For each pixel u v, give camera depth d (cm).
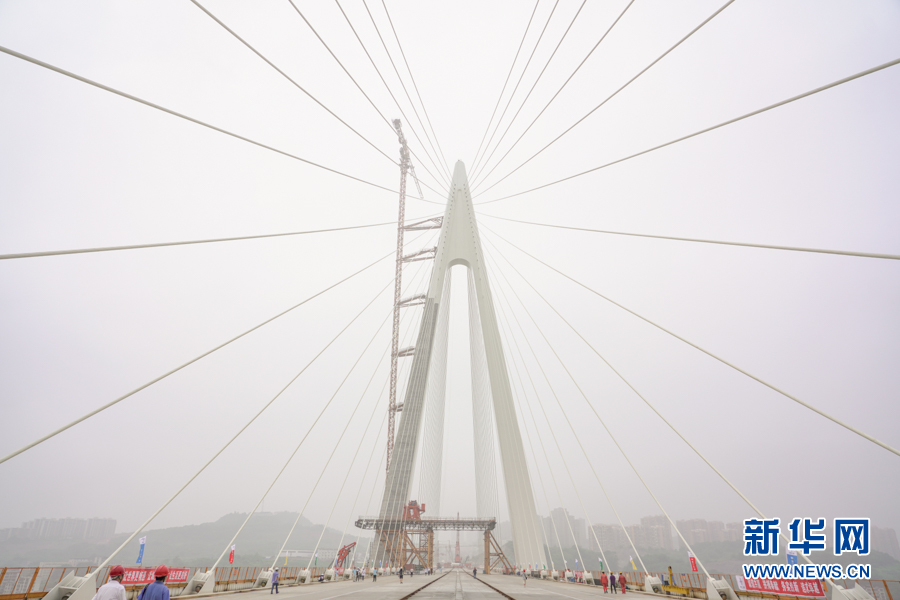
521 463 6006
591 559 12850
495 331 6850
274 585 2542
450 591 2834
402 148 12650
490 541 8238
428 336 7781
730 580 2353
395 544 7562
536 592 2847
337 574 4575
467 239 7775
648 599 2397
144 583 2016
